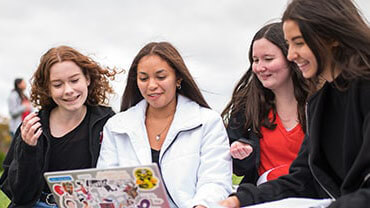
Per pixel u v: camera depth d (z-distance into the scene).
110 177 2.66
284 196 2.91
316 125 2.64
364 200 2.22
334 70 2.52
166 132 3.57
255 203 2.84
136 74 3.65
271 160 3.66
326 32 2.41
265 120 3.69
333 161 2.65
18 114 11.31
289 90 3.67
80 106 3.62
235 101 3.84
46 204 3.63
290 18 2.48
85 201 2.77
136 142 3.51
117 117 3.66
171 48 3.53
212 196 3.16
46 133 3.69
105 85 3.95
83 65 3.67
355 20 2.43
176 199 3.34
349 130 2.49
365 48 2.41
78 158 3.73
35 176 3.48
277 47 3.55
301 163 2.98
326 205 2.64
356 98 2.45
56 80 3.56
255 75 3.76
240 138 3.66
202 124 3.49
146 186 2.62
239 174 3.74
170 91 3.47
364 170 2.38
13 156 3.74
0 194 5.68
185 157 3.42
